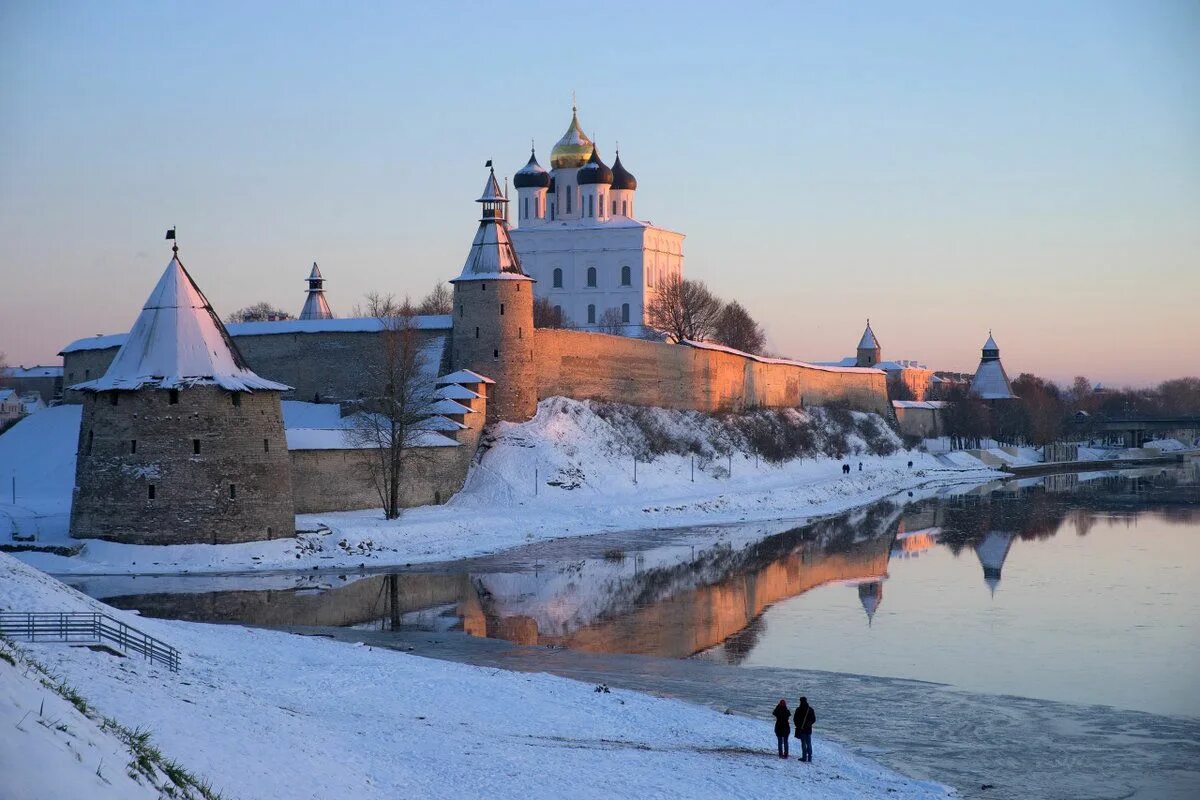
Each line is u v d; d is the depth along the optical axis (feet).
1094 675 153.07
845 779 109.70
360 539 249.75
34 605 136.36
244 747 94.43
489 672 144.05
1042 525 312.91
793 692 144.25
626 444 369.50
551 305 615.16
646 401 404.36
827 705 138.82
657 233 626.64
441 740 111.34
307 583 215.10
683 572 233.96
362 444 285.84
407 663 146.20
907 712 136.26
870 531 301.43
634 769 107.14
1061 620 187.52
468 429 323.57
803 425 486.79
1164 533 294.25
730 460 409.28
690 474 379.96
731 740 121.19
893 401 627.87
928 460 540.11
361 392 350.02
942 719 133.59
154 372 237.86
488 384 340.39
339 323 359.87
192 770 83.61
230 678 130.21
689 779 105.50
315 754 98.63
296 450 269.03
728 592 212.43
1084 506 362.94
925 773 115.96
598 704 131.64
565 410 361.71
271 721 107.45
